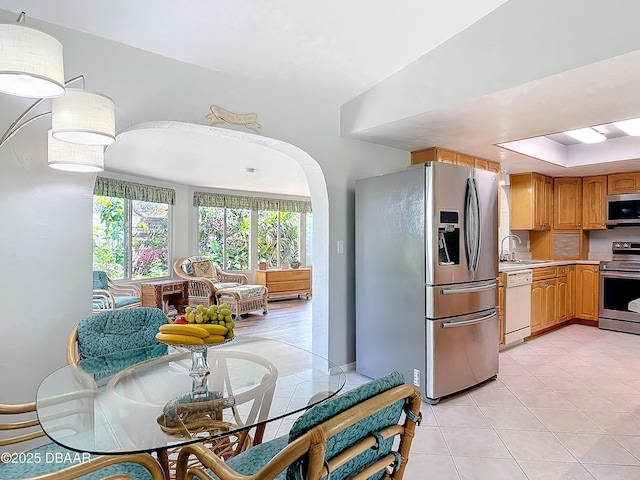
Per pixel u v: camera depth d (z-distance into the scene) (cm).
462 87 249
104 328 198
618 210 496
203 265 659
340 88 311
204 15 212
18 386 195
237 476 101
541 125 304
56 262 205
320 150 329
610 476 191
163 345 208
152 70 239
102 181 540
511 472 195
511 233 531
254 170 555
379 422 101
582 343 432
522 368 353
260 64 266
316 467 81
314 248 355
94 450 110
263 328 523
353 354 357
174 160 485
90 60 215
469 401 284
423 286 283
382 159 376
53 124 157
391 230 307
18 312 195
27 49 125
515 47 223
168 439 117
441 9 227
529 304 438
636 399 283
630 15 183
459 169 292
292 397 152
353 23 232
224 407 139
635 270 463
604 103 252
